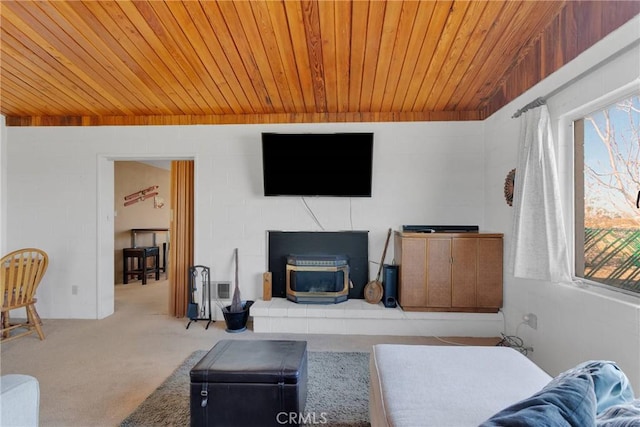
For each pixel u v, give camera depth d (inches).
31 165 149.6
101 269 150.5
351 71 110.3
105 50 98.6
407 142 144.3
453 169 143.2
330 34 90.8
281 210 146.7
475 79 118.2
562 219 90.4
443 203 143.6
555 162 91.8
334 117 145.1
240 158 147.1
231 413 65.6
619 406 33.7
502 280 126.3
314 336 127.7
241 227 147.4
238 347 76.9
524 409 29.4
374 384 60.9
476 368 58.9
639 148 71.4
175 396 84.4
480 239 126.9
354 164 138.5
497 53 103.1
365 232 145.2
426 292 128.1
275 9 81.4
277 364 67.9
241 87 121.5
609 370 38.1
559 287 91.3
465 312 128.3
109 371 98.6
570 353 86.7
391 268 134.2
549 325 96.3
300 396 68.9
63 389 88.3
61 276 149.5
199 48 97.5
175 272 154.2
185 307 152.9
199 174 147.7
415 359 62.7
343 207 145.9
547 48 93.7
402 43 95.1
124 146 148.9
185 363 103.8
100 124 148.6
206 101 133.5
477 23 87.9
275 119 146.1
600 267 82.7
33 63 105.6
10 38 92.4
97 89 123.0
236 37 92.3
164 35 91.6
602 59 74.5
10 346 117.4
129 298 189.0
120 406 80.4
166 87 121.5
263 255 146.8
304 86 120.7
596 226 84.4
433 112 143.6
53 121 149.2
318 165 139.6
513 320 118.4
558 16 88.2
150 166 268.7
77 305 149.6
